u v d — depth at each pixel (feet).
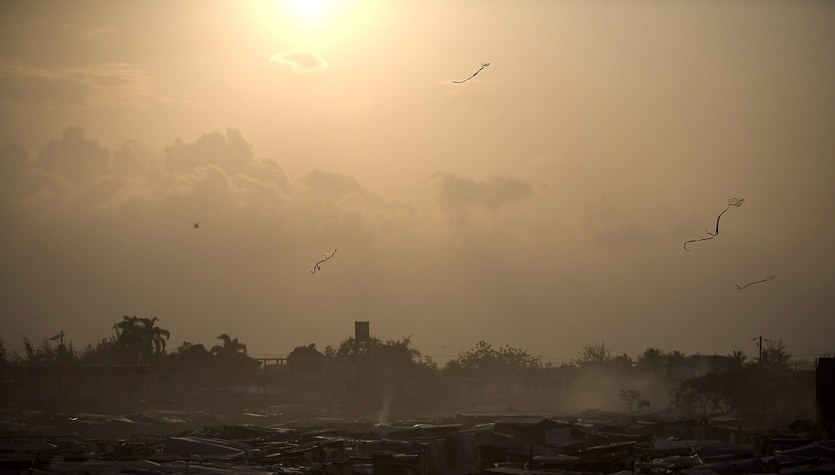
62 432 362.33
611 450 231.91
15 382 501.15
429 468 261.65
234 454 233.35
